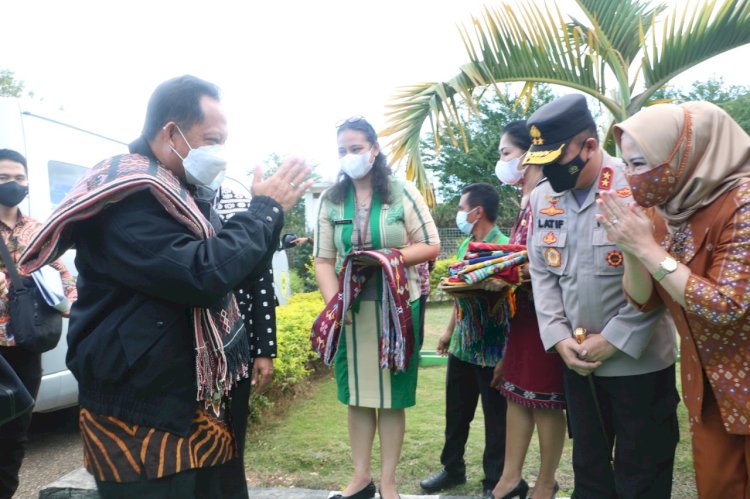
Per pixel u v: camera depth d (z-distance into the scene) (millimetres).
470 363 3061
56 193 4387
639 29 4297
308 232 15148
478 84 4582
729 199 1621
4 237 3002
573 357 2072
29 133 4207
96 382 1664
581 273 2102
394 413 2734
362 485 2789
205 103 1722
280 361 4793
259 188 1830
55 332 2908
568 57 4484
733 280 1559
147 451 1626
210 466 1872
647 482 2053
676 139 1652
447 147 17578
